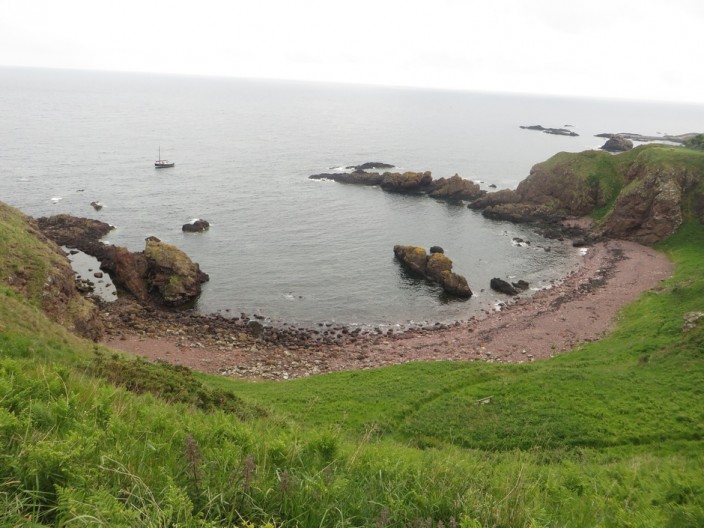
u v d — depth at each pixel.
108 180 106.56
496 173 137.88
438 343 48.16
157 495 5.41
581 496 11.99
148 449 6.74
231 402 22.25
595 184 91.25
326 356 45.72
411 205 101.31
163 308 55.41
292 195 105.44
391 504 6.32
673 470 15.75
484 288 63.66
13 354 19.70
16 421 6.05
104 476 5.54
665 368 31.33
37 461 5.37
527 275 67.81
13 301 27.22
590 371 32.59
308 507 5.88
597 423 25.05
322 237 80.62
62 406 7.37
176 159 135.12
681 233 73.00
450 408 28.03
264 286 61.88
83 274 59.78
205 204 94.56
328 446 8.28
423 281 65.12
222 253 71.25
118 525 4.46
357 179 118.62
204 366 42.38
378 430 25.28
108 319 49.91
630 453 22.08
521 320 52.94
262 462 7.25
